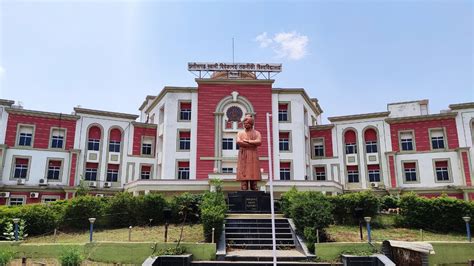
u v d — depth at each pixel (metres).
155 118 40.50
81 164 36.06
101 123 37.66
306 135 39.12
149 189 29.62
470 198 33.59
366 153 38.44
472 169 34.22
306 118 40.38
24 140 34.81
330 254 12.62
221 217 14.73
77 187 34.81
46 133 35.56
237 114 36.75
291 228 15.66
